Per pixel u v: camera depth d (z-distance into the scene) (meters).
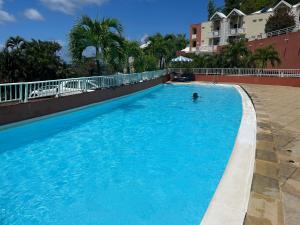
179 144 8.22
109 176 5.92
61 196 5.02
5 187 5.37
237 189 4.06
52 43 19.80
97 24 15.05
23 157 7.00
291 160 5.26
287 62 28.20
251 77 25.03
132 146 8.01
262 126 8.08
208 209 3.55
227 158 6.99
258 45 33.28
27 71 17.08
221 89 22.56
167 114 12.74
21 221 4.24
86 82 12.69
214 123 10.89
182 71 30.09
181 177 5.86
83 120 11.35
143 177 5.87
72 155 7.20
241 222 3.28
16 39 19.12
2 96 9.73
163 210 4.54
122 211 4.52
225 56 28.97
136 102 16.28
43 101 9.68
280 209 3.51
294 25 34.62
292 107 11.66
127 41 21.48
